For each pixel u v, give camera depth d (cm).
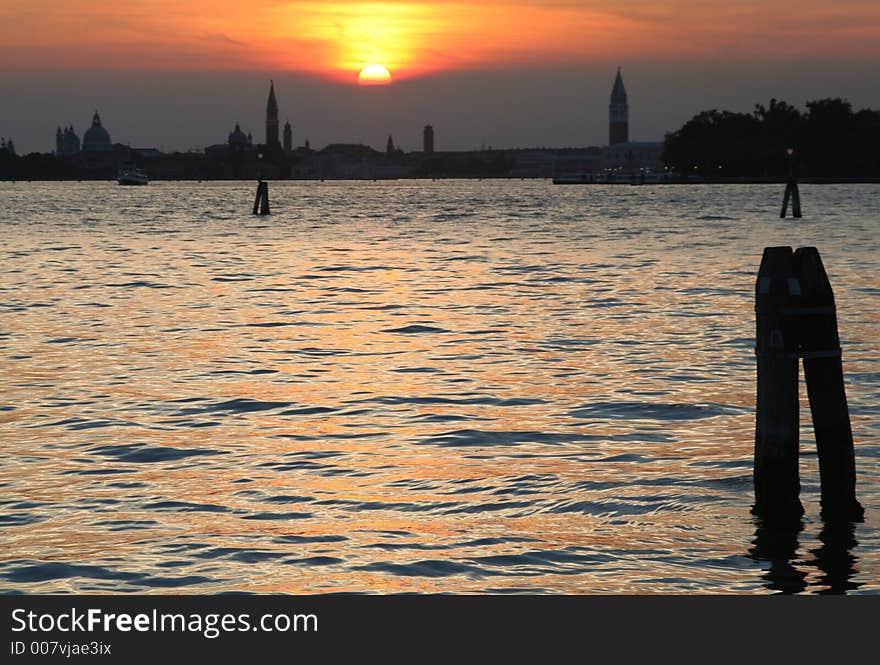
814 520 2383
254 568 2131
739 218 17888
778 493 2425
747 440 3077
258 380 3975
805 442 2966
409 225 16875
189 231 15288
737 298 6531
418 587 2053
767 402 2427
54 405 3553
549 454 2936
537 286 7331
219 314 5881
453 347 4738
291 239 13300
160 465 2828
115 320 5628
